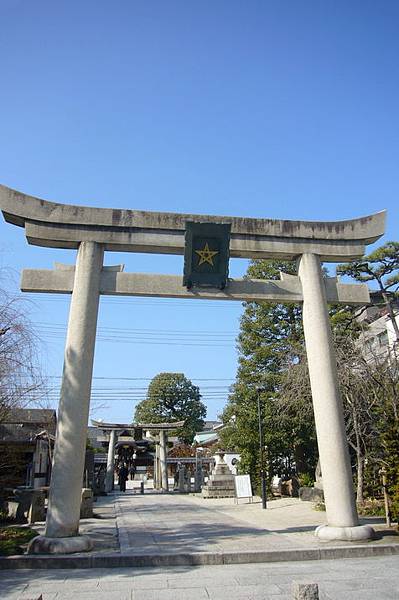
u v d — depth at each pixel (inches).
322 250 565.6
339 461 480.4
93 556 392.5
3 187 500.7
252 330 1122.0
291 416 1015.6
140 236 524.7
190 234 518.0
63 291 508.1
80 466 447.8
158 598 297.3
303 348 944.9
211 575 355.6
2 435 959.0
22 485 1042.1
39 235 505.0
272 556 406.3
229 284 542.9
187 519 676.1
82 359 474.0
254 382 1063.6
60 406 460.8
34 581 342.6
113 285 514.9
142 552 409.7
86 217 516.7
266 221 557.9
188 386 2704.2
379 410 666.8
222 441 1212.5
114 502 1038.4
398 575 350.6
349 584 326.6
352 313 1069.1
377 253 1054.4
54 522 425.1
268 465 1058.1
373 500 727.1
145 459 2194.9
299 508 792.9
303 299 550.6
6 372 541.3
